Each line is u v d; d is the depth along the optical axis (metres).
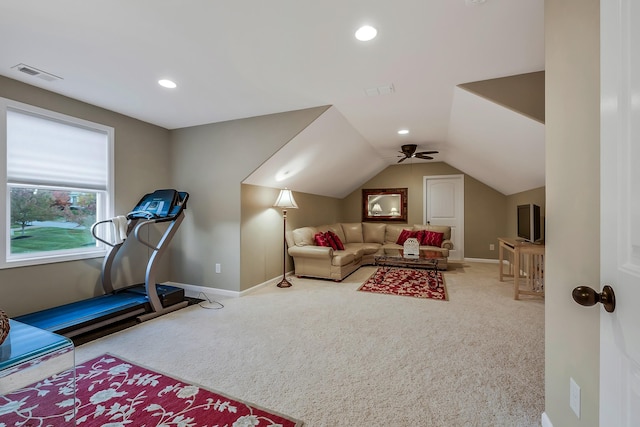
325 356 2.28
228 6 1.71
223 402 1.74
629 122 0.70
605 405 0.85
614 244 0.77
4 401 1.75
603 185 0.83
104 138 3.45
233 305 3.53
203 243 4.10
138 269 3.88
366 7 1.73
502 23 1.87
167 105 3.34
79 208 3.27
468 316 3.13
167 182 4.25
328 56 2.29
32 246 2.89
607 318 0.82
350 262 5.18
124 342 2.52
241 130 3.82
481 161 4.91
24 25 1.89
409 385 1.90
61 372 2.05
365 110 3.51
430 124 4.02
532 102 2.55
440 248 5.78
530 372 2.04
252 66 2.44
